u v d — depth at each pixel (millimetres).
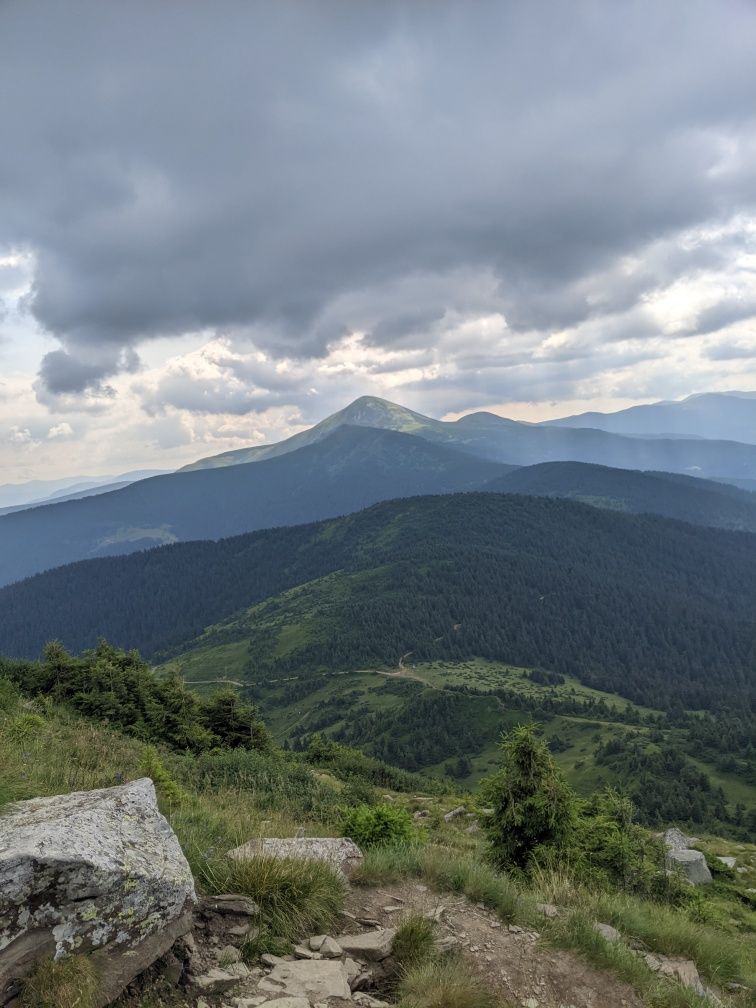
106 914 4711
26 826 5301
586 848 14086
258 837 8891
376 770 44438
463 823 26859
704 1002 6707
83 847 4840
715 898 23359
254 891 6527
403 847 9867
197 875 6727
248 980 5359
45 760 11789
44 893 4445
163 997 4859
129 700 29781
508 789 13047
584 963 6770
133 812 6113
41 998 4133
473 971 6145
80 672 30156
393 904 7477
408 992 5586
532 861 12266
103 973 4527
